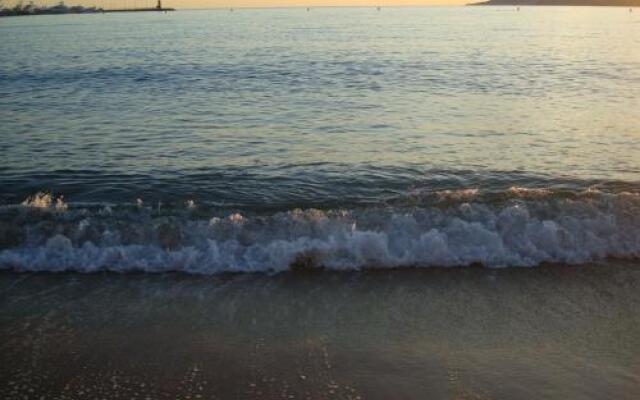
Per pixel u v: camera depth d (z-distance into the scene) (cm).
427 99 2147
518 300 643
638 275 706
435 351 540
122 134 1550
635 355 534
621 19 11181
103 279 695
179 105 2062
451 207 827
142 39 6131
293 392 478
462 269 723
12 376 500
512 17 13075
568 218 797
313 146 1409
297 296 652
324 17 14688
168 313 613
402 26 8838
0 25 10806
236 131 1588
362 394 475
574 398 470
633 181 1102
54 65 3562
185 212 889
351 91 2400
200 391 480
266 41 5644
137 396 474
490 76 2845
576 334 570
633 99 2045
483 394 476
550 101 2042
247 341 557
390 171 1191
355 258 734
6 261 727
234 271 714
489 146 1384
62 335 568
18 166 1219
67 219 813
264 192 1053
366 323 592
